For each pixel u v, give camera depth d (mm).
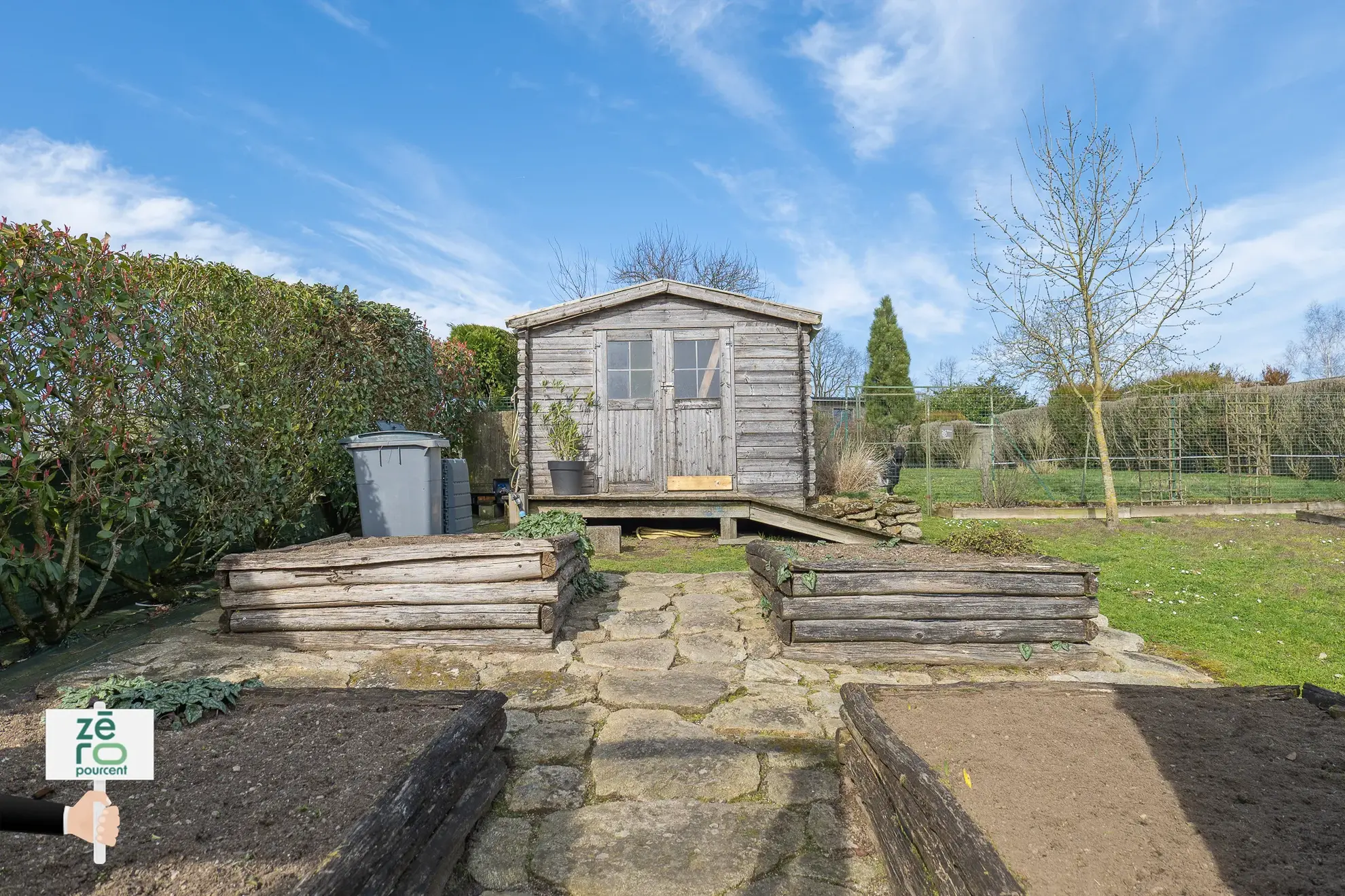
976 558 4555
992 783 2219
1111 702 2896
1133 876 1749
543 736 3252
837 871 2324
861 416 14344
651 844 2451
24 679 4051
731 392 9570
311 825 1956
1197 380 15773
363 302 8312
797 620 4258
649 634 4750
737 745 3172
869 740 2576
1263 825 1973
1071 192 10312
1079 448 13992
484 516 11797
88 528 5215
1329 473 13602
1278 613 5246
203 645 4457
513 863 2359
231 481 5812
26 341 3934
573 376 9625
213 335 5652
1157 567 6957
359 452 6906
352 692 2938
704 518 9172
